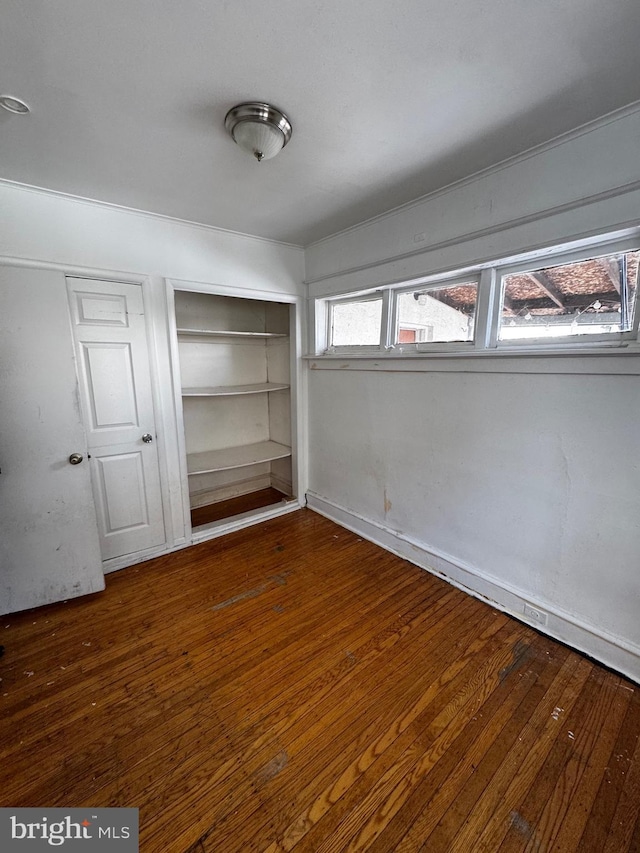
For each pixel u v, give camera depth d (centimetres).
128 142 153
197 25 99
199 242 249
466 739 133
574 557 171
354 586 224
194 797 115
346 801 115
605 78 119
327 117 138
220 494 363
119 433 236
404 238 221
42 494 199
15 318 185
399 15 97
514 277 186
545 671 162
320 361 302
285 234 267
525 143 155
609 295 156
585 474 163
